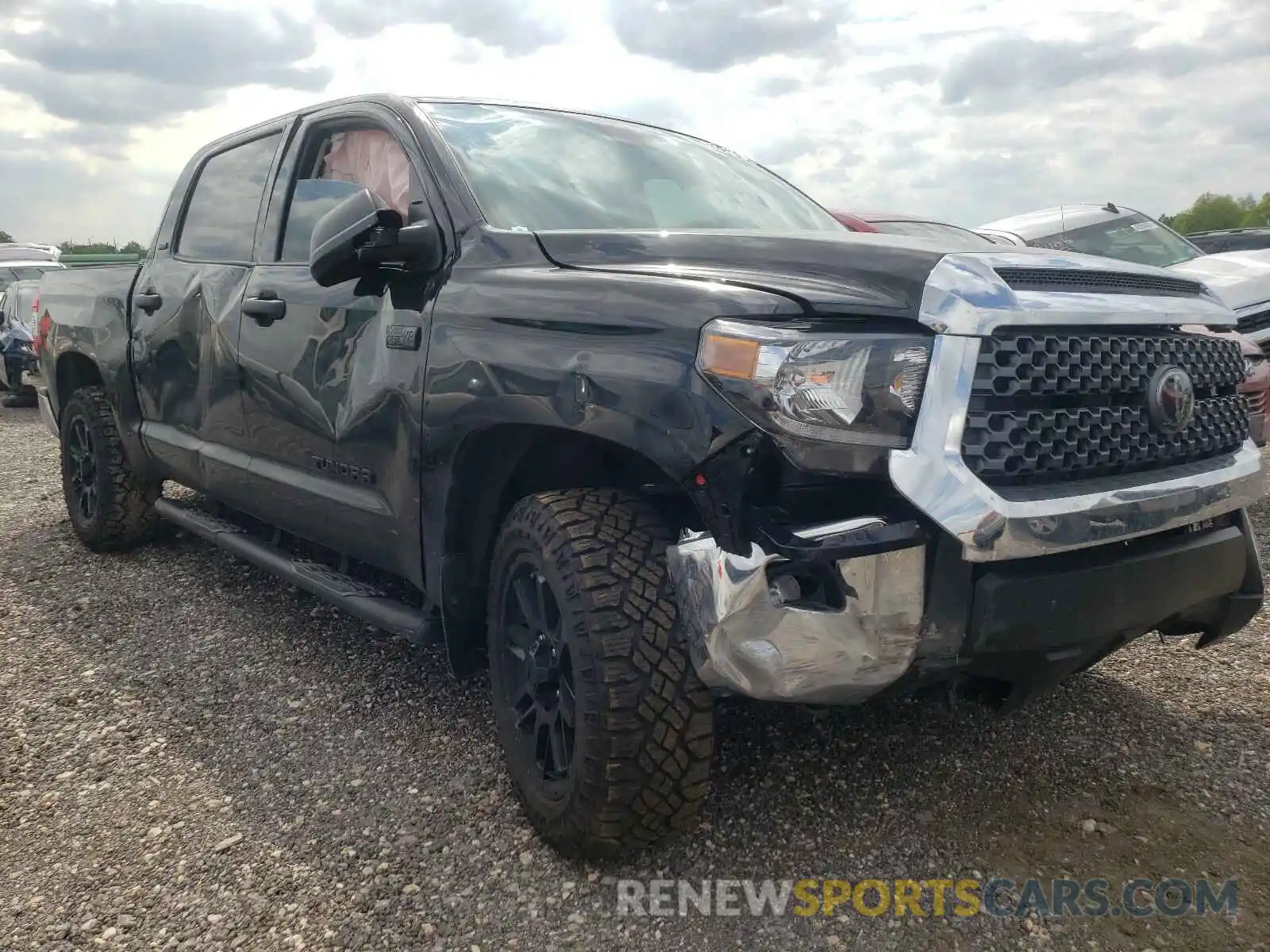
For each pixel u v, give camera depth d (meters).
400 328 2.87
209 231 4.23
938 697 2.44
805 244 2.38
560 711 2.41
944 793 2.71
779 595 2.06
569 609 2.28
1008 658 2.21
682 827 2.34
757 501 2.05
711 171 3.64
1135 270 2.43
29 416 12.31
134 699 3.37
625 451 2.41
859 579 2.02
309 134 3.71
